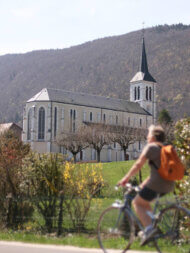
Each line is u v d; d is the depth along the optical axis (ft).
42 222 39.29
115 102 375.25
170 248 28.09
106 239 26.81
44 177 41.32
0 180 42.55
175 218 26.08
